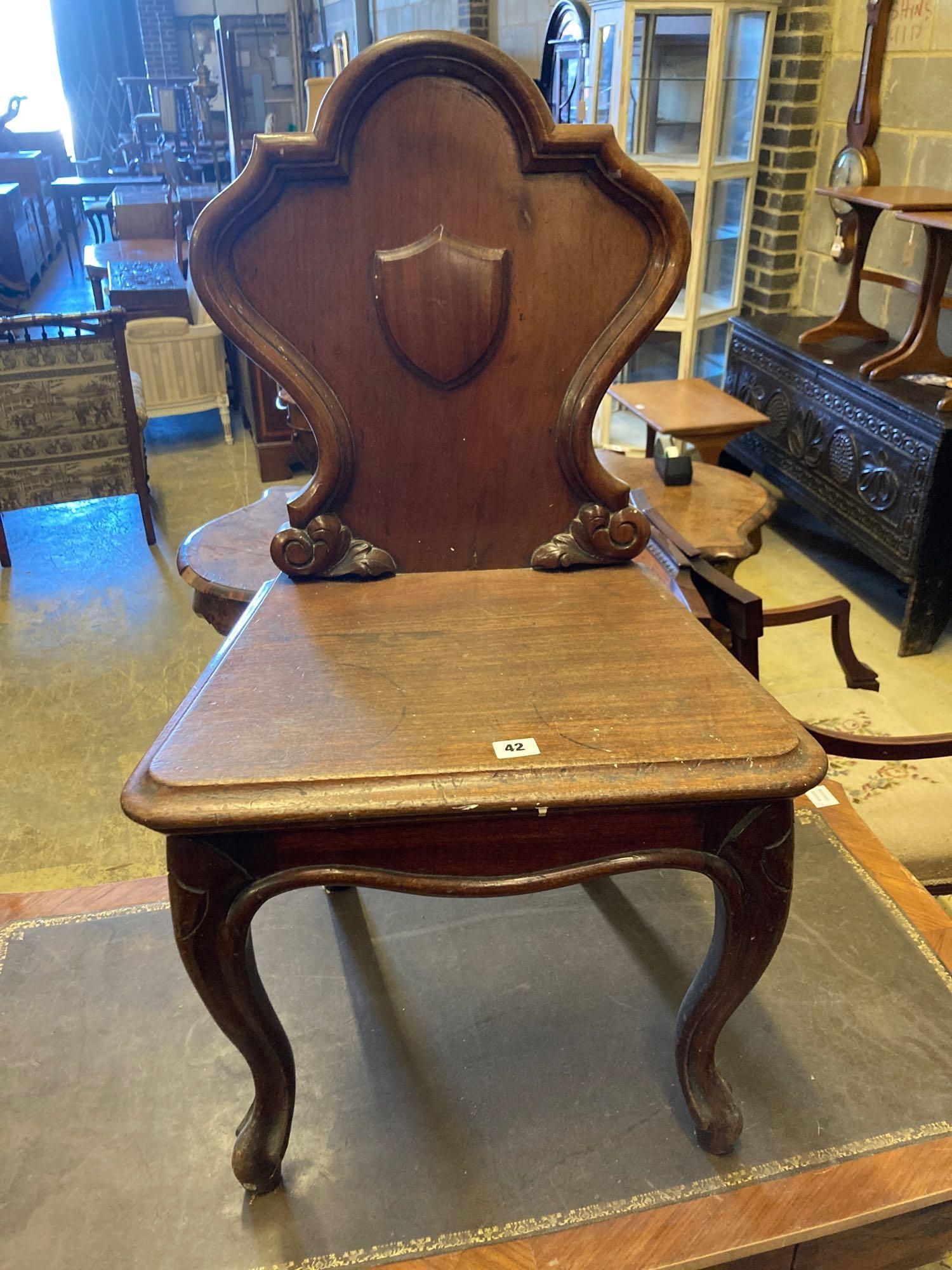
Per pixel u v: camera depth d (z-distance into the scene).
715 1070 1.01
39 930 1.37
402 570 1.13
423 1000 1.26
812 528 3.36
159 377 4.07
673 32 3.14
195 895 0.81
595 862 0.84
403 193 1.00
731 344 3.39
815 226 3.43
